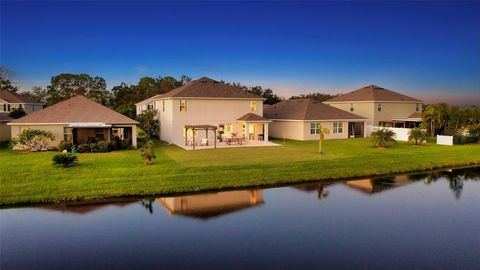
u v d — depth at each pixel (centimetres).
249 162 2367
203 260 1049
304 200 1688
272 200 1683
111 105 8819
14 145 2962
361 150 3112
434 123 4309
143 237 1223
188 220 1395
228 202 1644
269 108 5219
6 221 1381
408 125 5312
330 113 4369
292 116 4297
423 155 2877
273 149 3105
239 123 3838
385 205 1623
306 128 4116
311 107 4409
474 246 1161
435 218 1444
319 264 1027
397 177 2241
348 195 1789
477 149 3281
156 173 2011
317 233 1264
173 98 3528
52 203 1603
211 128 3170
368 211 1529
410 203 1661
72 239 1206
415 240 1209
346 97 5475
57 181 1830
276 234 1252
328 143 3725
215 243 1171
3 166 2164
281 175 2098
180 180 1916
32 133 2947
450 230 1308
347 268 1005
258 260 1050
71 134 3123
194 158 2525
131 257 1070
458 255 1094
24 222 1371
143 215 1453
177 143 3581
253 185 1942
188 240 1196
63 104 3344
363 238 1222
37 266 1016
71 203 1606
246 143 3578
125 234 1251
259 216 1448
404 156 2800
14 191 1678
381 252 1110
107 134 3219
